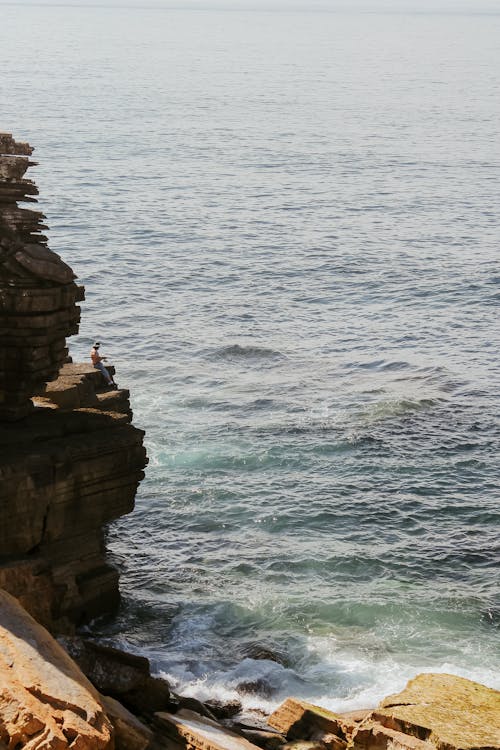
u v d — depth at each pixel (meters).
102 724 26.73
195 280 97.31
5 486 37.31
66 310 40.16
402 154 188.00
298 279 99.50
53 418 41.41
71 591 40.00
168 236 113.81
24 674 27.64
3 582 35.78
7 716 25.91
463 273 102.06
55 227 114.44
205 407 65.19
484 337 82.75
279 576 45.72
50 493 38.41
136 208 127.50
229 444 58.94
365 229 123.19
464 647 40.84
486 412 65.25
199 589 44.41
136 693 32.75
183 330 82.19
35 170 150.12
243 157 176.25
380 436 60.75
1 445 38.75
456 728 29.70
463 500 53.44
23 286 38.50
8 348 39.50
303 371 73.44
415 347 79.94
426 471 56.47
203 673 38.25
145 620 41.78
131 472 41.06
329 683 38.03
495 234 122.31
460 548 48.62
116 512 41.03
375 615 42.75
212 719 33.62
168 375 71.38
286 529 50.00
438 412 65.00
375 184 156.50
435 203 142.50
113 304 88.12
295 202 138.75
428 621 42.50
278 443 59.25
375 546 48.59
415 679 32.59
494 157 187.62
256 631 41.47
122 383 69.31
